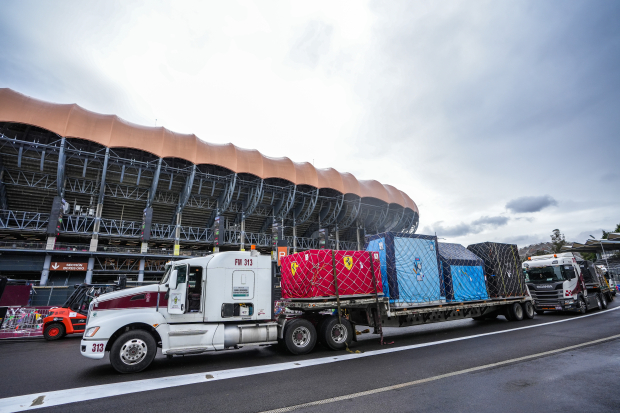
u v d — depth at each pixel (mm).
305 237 61750
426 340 10289
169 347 7168
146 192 44000
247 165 44938
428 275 11445
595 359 7008
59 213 34375
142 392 5465
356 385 5582
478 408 4426
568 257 16734
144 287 7641
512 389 5195
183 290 7512
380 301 9977
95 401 5047
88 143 36812
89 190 40969
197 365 7512
